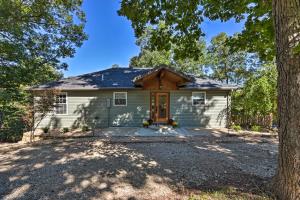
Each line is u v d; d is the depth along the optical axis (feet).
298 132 10.49
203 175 16.52
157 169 18.03
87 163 19.83
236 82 84.74
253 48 23.71
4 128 38.22
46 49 54.80
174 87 44.65
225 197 12.18
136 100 45.78
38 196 13.12
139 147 27.17
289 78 10.68
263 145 29.04
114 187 14.39
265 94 42.93
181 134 37.68
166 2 21.44
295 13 10.51
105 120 45.27
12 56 47.50
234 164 19.52
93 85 44.27
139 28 22.63
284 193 11.10
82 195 13.23
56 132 40.34
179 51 25.02
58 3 48.96
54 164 19.70
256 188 13.29
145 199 12.64
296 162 10.53
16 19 44.70
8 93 42.91
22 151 26.08
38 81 56.85
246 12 21.21
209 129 43.75
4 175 16.93
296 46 10.01
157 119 46.11
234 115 52.34
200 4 22.18
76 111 44.83
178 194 13.20
